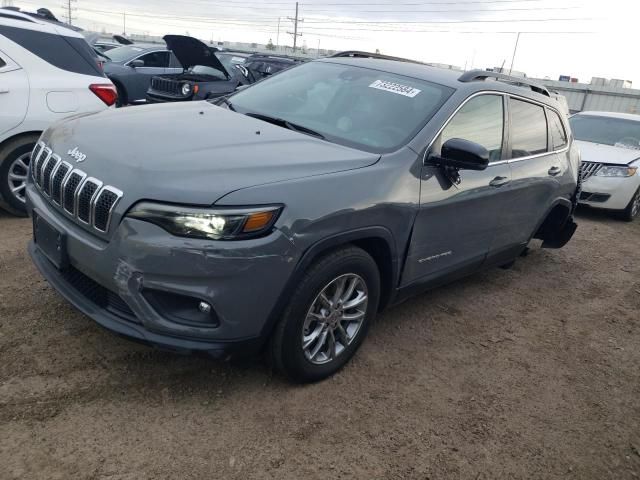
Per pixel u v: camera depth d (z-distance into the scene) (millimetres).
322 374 3148
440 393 3326
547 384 3646
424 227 3434
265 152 2914
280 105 3916
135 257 2473
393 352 3697
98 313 2697
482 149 3223
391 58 4633
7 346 3096
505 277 5586
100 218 2598
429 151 3396
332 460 2625
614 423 3320
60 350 3129
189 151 2771
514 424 3152
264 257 2531
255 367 3227
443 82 3887
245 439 2666
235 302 2543
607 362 4082
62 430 2541
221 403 2891
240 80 10188
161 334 2564
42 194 3096
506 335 4262
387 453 2736
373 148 3328
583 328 4625
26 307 3535
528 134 4613
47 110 5062
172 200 2445
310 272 2797
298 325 2836
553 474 2807
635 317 5012
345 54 4629
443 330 4152
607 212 8906
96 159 2748
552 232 5793
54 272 3002
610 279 6004
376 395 3184
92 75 5457
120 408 2742
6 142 4938
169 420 2713
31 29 5090
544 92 5188
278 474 2486
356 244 3164
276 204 2561
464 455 2824
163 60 11961
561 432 3154
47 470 2312
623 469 2930
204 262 2443
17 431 2492
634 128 9719
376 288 3270
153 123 3229
